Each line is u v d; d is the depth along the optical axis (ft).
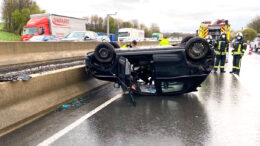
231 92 21.48
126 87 17.38
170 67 17.61
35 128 12.55
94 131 12.16
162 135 11.69
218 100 18.57
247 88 23.31
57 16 76.48
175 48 17.89
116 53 18.29
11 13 195.31
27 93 14.21
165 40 27.35
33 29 72.59
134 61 19.79
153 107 16.65
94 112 15.39
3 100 12.55
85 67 20.43
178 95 20.35
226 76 31.42
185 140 11.12
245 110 15.89
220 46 34.81
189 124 13.25
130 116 14.62
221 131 12.25
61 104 16.79
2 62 24.97
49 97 15.98
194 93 21.13
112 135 11.67
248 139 11.29
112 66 18.45
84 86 20.53
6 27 201.87
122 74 17.87
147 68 20.80
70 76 18.72
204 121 13.75
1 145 10.51
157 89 18.31
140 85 20.48
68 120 13.82
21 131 12.13
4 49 25.45
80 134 11.77
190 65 17.65
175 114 15.06
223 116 14.65
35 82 14.83
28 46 29.19
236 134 11.87
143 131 12.21
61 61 32.53
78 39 55.88
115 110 15.89
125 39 120.78
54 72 16.78
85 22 95.81
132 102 16.93
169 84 18.54
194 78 18.07
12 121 12.49
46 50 32.99
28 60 28.86
